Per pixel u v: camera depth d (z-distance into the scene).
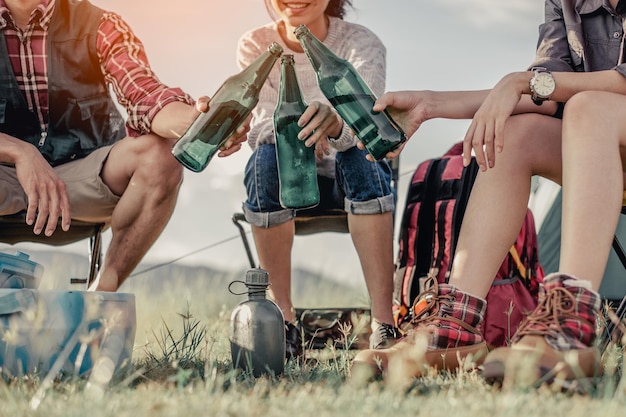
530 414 1.30
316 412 1.35
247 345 1.89
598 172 1.65
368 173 2.50
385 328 2.46
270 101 2.74
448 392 1.50
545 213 3.42
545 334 1.59
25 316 1.70
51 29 2.50
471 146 1.87
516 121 1.91
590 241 1.63
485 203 1.87
